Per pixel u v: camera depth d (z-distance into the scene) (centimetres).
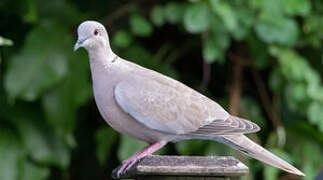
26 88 1147
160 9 1162
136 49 1223
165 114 846
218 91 1311
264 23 1166
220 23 1149
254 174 1241
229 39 1192
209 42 1157
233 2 1175
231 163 685
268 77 1297
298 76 1188
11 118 1187
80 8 1281
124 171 775
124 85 839
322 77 1288
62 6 1231
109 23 1252
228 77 1302
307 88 1192
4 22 1246
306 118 1273
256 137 1237
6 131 1183
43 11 1225
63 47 1178
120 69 853
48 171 1191
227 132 847
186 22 1127
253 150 848
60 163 1191
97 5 1283
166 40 1285
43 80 1153
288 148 1255
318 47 1268
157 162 685
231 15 1119
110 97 841
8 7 1230
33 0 1188
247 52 1275
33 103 1202
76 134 1289
